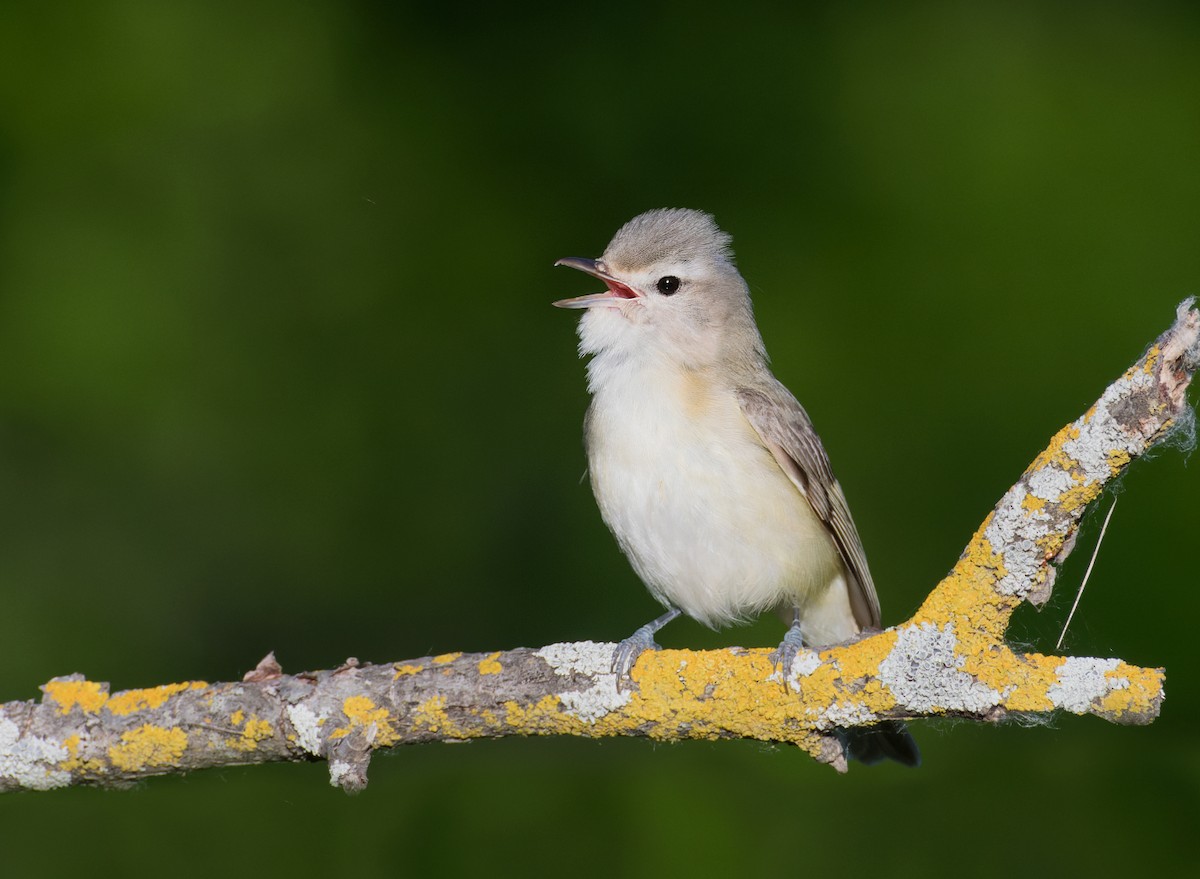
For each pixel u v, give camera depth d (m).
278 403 12.76
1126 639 11.07
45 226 12.89
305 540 12.50
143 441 12.55
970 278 12.28
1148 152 12.38
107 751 7.00
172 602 12.20
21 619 11.92
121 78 13.26
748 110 13.27
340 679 7.02
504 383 13.00
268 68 13.45
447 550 12.57
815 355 12.18
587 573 12.49
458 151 13.36
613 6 13.59
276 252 13.13
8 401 12.52
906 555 11.55
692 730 6.85
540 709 6.92
